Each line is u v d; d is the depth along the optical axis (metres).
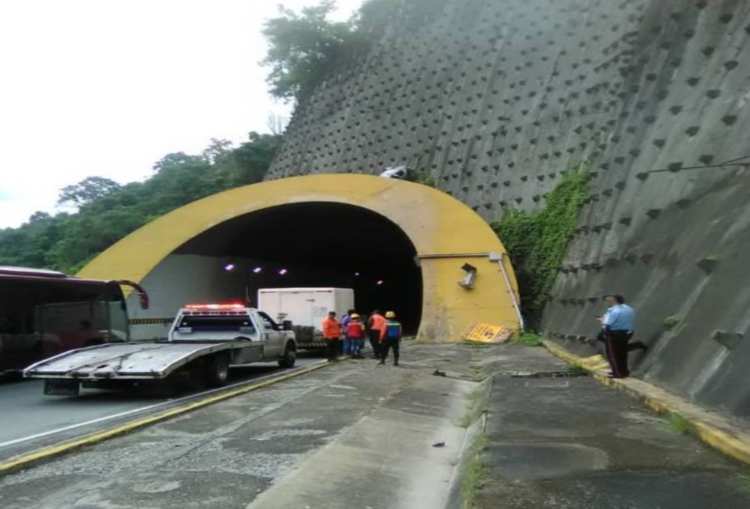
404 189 33.81
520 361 18.61
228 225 36.34
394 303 71.06
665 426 8.01
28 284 19.09
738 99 14.32
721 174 13.20
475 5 47.88
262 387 14.81
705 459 6.31
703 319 10.30
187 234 34.56
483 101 40.97
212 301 39.31
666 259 13.84
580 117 30.23
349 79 59.75
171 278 35.03
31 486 6.62
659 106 19.84
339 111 58.22
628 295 15.38
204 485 6.45
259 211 35.41
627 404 9.82
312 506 5.79
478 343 26.84
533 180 32.59
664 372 10.80
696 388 9.13
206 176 82.00
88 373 13.48
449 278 29.92
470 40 46.47
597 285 18.97
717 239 11.52
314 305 27.28
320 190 34.88
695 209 13.58
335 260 59.31
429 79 48.69
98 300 22.19
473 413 10.95
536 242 30.08
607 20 31.53
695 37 19.39
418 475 7.24
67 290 20.78
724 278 10.32
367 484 6.66
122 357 14.28
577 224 25.58
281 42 64.88
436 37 50.78
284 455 7.70
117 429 9.50
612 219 19.91
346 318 25.55
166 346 15.66
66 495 6.25
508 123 37.53
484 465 6.41
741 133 13.24
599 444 7.14
